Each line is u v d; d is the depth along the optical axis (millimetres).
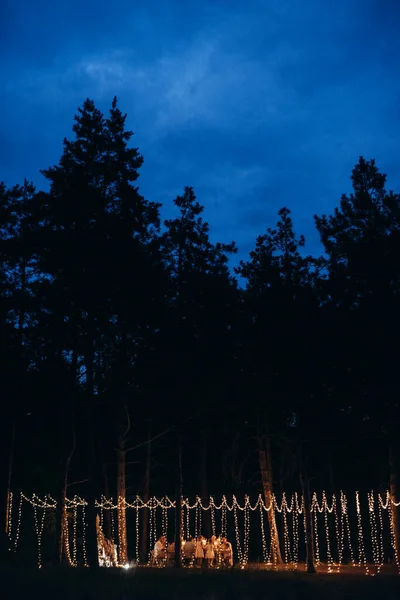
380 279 29641
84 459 42344
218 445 44500
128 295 27609
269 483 35531
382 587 19125
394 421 28484
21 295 30719
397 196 30984
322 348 28578
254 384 31125
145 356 29875
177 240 32938
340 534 46719
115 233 27750
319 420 29844
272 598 15812
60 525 26719
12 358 29609
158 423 37438
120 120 29688
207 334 31156
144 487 40219
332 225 31297
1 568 22297
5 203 33469
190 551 31578
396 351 28219
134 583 17469
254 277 34281
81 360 28516
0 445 34688
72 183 28062
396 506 27859
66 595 14781
